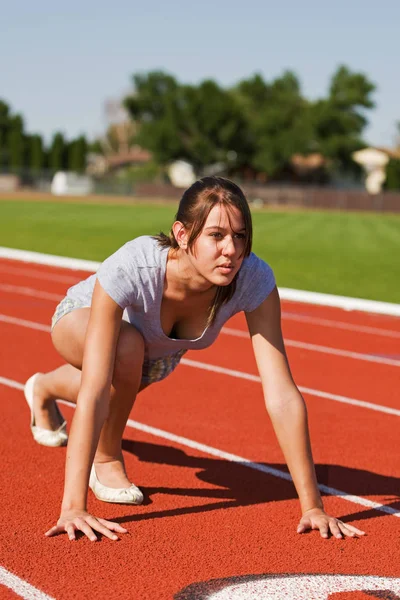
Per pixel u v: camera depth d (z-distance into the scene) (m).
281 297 19.86
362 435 8.65
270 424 8.84
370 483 7.08
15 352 12.45
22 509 6.07
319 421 9.17
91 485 6.39
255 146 114.62
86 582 4.83
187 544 5.49
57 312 6.42
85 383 5.51
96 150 166.62
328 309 18.41
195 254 5.28
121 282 5.54
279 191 98.88
